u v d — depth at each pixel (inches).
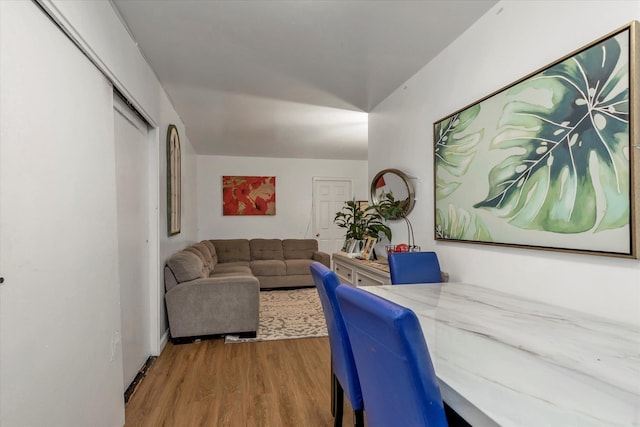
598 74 52.4
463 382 31.8
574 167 56.2
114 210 69.4
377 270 105.0
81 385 54.0
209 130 183.9
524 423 25.4
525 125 66.2
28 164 41.0
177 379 93.0
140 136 101.3
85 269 56.1
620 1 51.5
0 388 35.1
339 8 76.8
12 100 38.3
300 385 89.7
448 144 91.5
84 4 55.5
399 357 29.1
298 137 200.4
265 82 118.4
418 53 98.3
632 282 49.4
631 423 25.1
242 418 74.3
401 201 118.5
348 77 114.6
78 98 54.6
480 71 81.4
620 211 49.4
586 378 32.6
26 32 41.0
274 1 74.0
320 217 276.2
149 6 74.0
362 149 235.9
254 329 127.0
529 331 46.0
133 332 92.4
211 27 83.5
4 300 36.1
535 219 63.8
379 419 37.8
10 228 37.4
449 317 52.4
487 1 75.3
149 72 103.0
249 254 246.1
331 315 55.5
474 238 81.2
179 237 162.4
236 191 259.8
